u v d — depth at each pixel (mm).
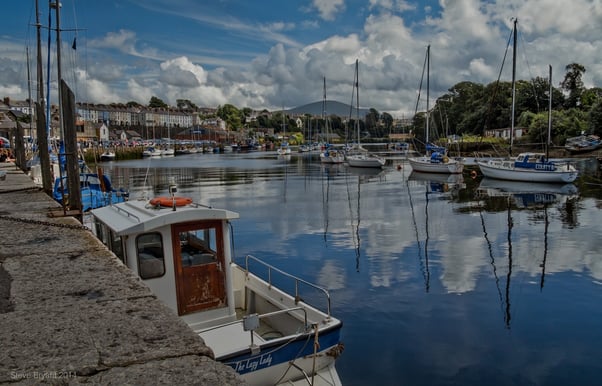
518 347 9461
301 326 7379
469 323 10719
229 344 6512
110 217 8141
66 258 6324
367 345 9633
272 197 35219
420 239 19953
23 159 29047
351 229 22375
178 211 7164
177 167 71000
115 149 95875
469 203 30828
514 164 45219
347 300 12383
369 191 38594
